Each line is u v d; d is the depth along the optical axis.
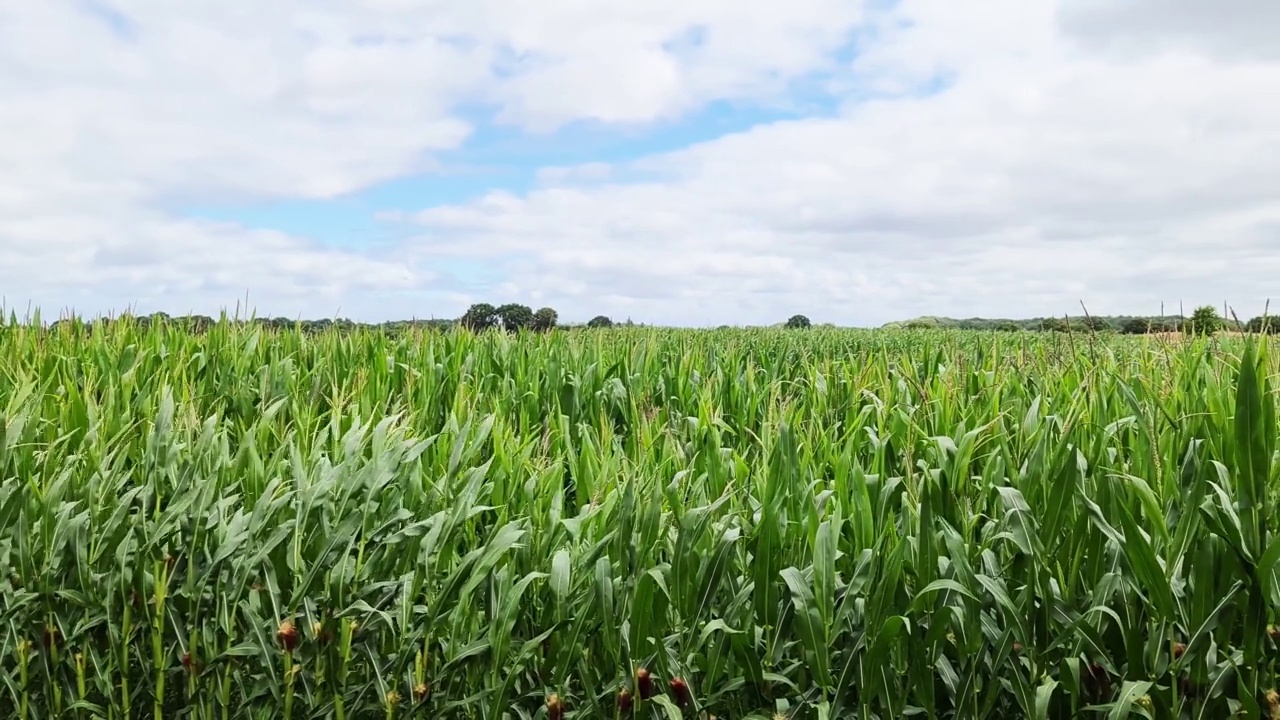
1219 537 2.74
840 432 5.41
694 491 3.40
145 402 5.16
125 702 3.15
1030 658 2.73
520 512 3.50
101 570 3.33
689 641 2.84
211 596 3.19
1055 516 2.85
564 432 4.66
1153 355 5.93
